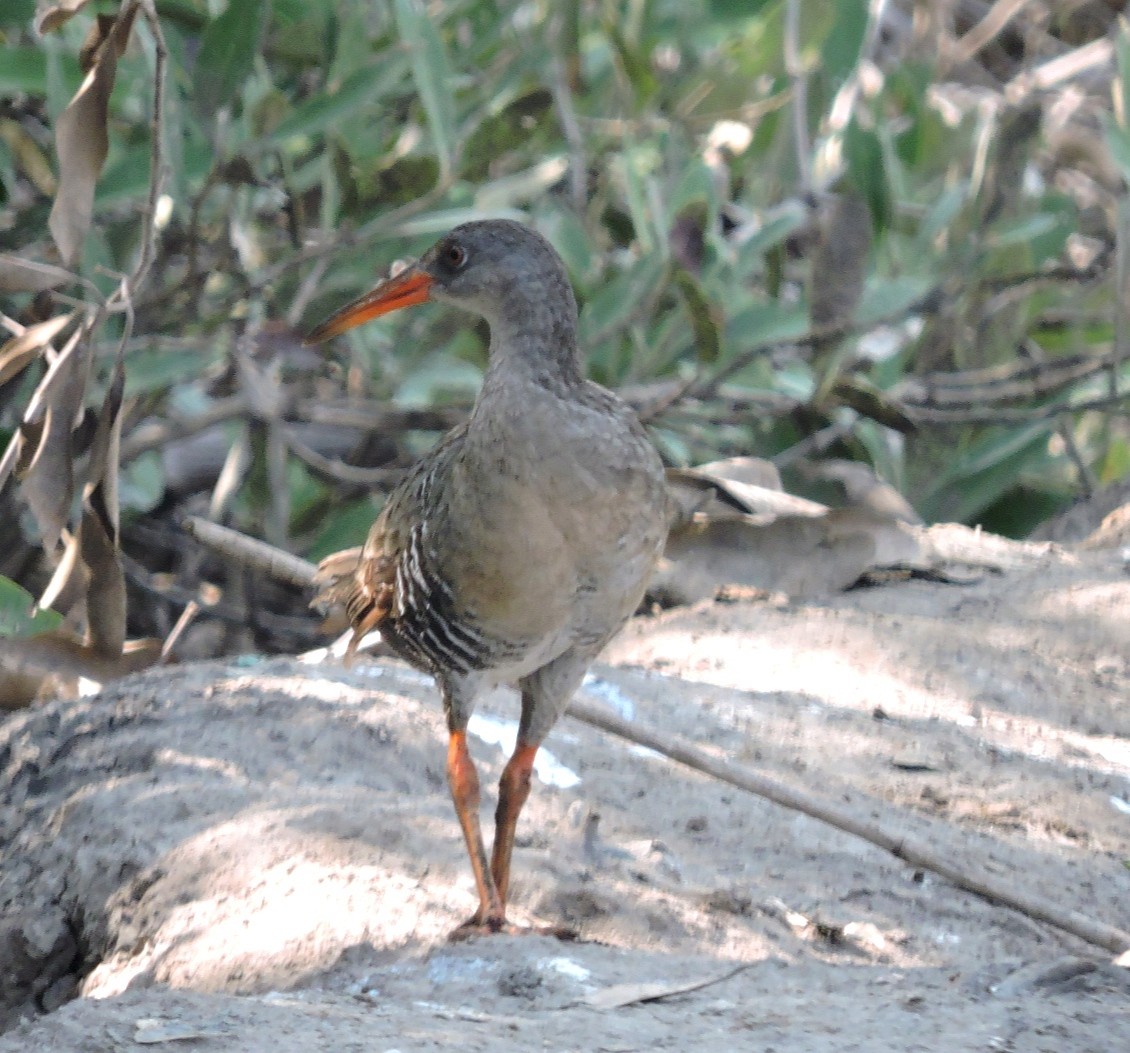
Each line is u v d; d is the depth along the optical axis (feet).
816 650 36.14
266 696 30.01
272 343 43.45
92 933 25.32
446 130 40.70
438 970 21.83
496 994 21.30
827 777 29.86
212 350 44.06
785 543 40.22
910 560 41.04
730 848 27.25
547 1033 19.29
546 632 23.47
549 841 26.35
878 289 46.83
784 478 47.73
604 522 22.65
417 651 24.80
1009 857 27.68
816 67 49.73
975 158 54.34
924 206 52.11
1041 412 49.90
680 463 48.01
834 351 46.14
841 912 25.44
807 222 49.73
